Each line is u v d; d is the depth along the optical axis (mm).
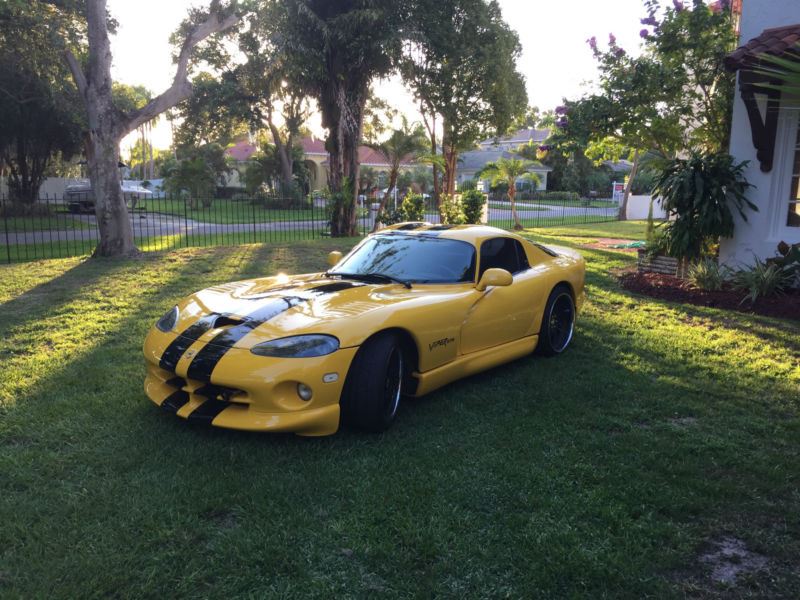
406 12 17375
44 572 2443
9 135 26141
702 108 10250
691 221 8594
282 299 4145
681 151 10734
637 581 2469
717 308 7598
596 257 12445
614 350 5828
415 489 3150
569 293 5828
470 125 22562
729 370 5254
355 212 17609
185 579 2424
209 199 34750
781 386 4898
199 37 12484
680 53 9555
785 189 8289
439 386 4336
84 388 4543
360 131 17438
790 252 7809
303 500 3031
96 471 3271
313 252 12633
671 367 5348
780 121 8109
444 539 2725
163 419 3957
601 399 4535
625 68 10016
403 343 4066
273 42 16266
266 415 3461
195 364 3588
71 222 24562
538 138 58750
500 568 2547
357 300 4086
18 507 2900
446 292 4473
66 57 11797
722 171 8414
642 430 3994
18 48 18500
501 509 2994
